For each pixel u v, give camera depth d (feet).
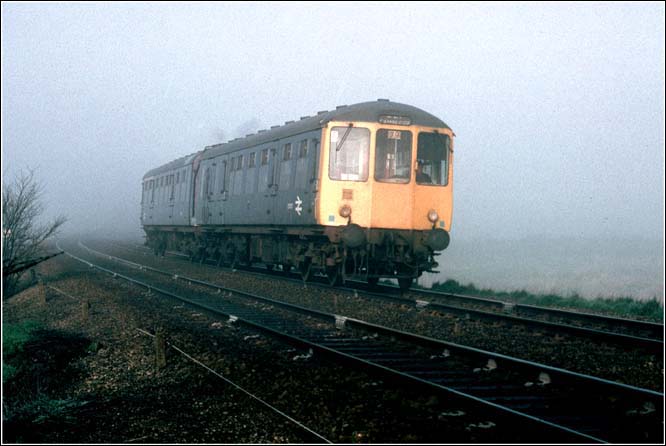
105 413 26.17
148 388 30.25
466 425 22.61
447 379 29.25
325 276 76.84
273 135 70.08
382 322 44.88
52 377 32.37
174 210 105.91
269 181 69.51
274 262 72.13
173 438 22.65
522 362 29.45
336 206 58.49
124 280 73.82
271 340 38.42
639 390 24.44
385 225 58.90
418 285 70.33
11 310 58.85
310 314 47.24
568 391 26.96
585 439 20.52
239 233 81.87
